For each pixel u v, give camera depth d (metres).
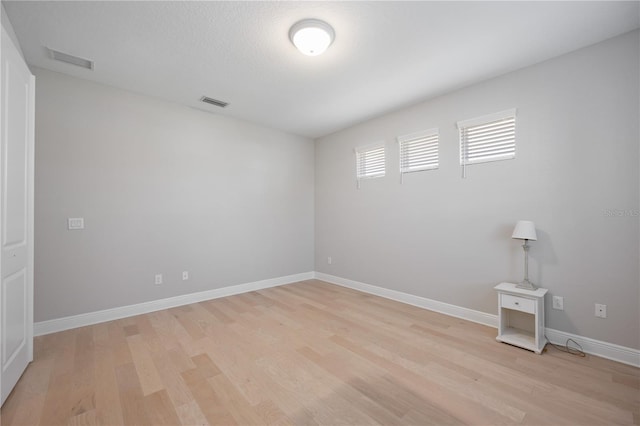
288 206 4.85
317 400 1.77
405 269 3.74
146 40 2.32
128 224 3.25
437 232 3.40
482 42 2.34
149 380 1.97
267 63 2.67
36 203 2.72
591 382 1.95
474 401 1.76
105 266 3.09
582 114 2.41
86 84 3.00
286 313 3.33
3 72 1.73
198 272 3.80
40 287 2.74
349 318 3.17
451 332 2.79
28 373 2.04
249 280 4.33
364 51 2.47
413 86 3.13
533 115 2.66
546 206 2.59
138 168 3.32
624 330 2.21
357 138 4.43
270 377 2.01
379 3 1.92
